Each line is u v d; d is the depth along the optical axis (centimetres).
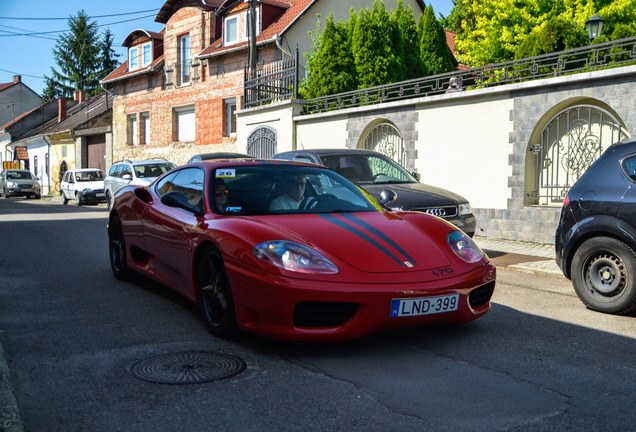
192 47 2598
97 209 2002
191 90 2595
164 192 555
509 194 1059
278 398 311
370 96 1379
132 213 587
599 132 955
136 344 407
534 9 1900
